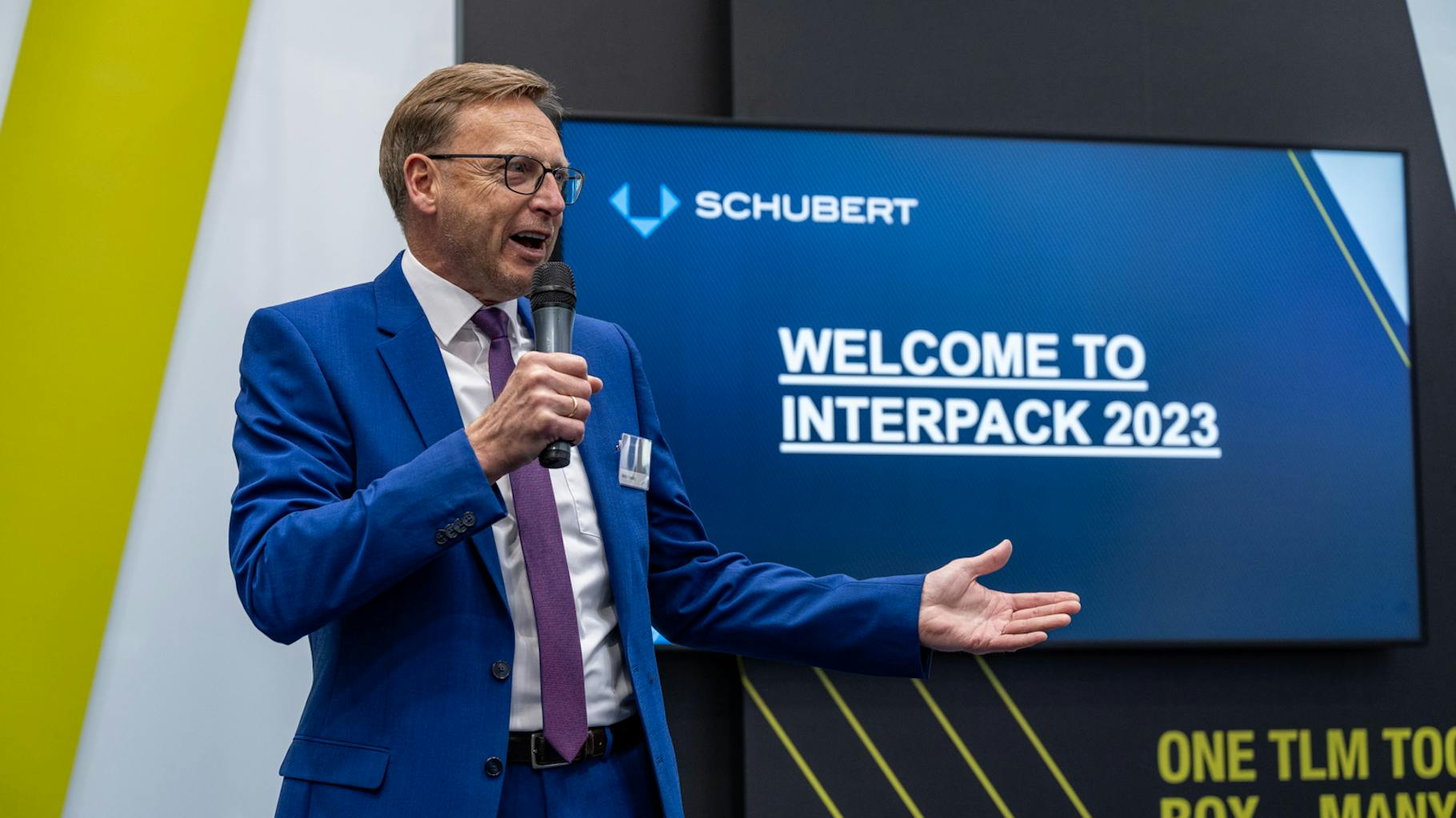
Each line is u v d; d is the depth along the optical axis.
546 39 3.03
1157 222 3.05
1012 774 2.96
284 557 1.19
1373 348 3.08
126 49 2.75
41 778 2.54
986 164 3.01
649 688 1.36
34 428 2.61
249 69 2.79
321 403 1.33
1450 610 3.14
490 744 1.23
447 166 1.42
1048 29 3.19
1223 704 3.05
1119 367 3.01
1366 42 3.26
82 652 2.58
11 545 2.58
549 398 1.19
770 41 3.07
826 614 1.46
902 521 2.89
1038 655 3.01
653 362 2.84
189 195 2.72
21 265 2.65
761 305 2.89
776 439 2.87
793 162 2.95
